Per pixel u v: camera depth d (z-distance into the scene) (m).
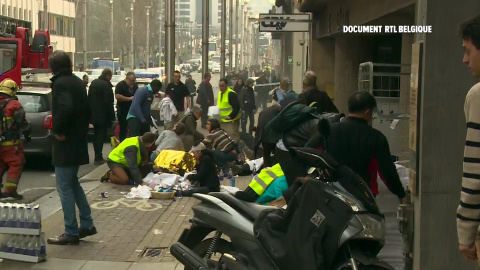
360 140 6.19
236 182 13.80
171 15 21.33
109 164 13.16
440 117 5.91
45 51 29.39
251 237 5.58
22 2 65.25
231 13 54.31
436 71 5.89
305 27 21.12
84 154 8.45
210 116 18.28
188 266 6.18
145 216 10.38
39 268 7.52
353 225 4.80
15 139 11.67
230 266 5.74
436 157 5.93
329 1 19.23
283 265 5.15
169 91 21.16
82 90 8.30
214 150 14.45
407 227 6.21
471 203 3.50
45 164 16.53
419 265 6.00
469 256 3.58
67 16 80.38
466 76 5.88
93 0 92.25
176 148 13.84
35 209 7.62
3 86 11.55
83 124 8.36
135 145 12.77
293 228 5.10
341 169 5.03
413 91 6.15
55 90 8.19
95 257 8.01
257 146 11.40
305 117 7.84
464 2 5.85
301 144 7.72
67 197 8.43
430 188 5.95
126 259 7.95
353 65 19.17
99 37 93.06
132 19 80.75
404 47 12.61
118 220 10.05
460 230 3.54
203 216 6.02
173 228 9.57
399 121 9.70
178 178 12.23
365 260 4.79
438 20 5.87
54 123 8.18
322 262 4.88
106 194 12.06
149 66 93.69
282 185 7.71
